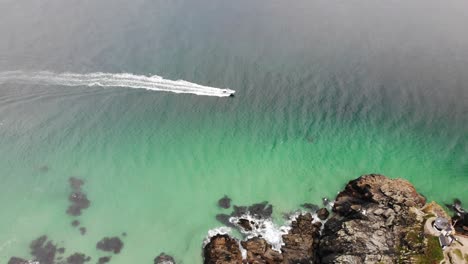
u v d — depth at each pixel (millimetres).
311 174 48250
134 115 56125
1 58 64688
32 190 44844
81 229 41125
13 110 55188
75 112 55781
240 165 49281
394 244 35938
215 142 52500
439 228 36219
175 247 39656
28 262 37750
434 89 62906
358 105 59188
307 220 42000
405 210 39094
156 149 50938
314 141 52875
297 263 37188
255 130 54625
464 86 63719
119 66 65000
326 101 59875
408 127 55375
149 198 44781
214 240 39156
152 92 60469
